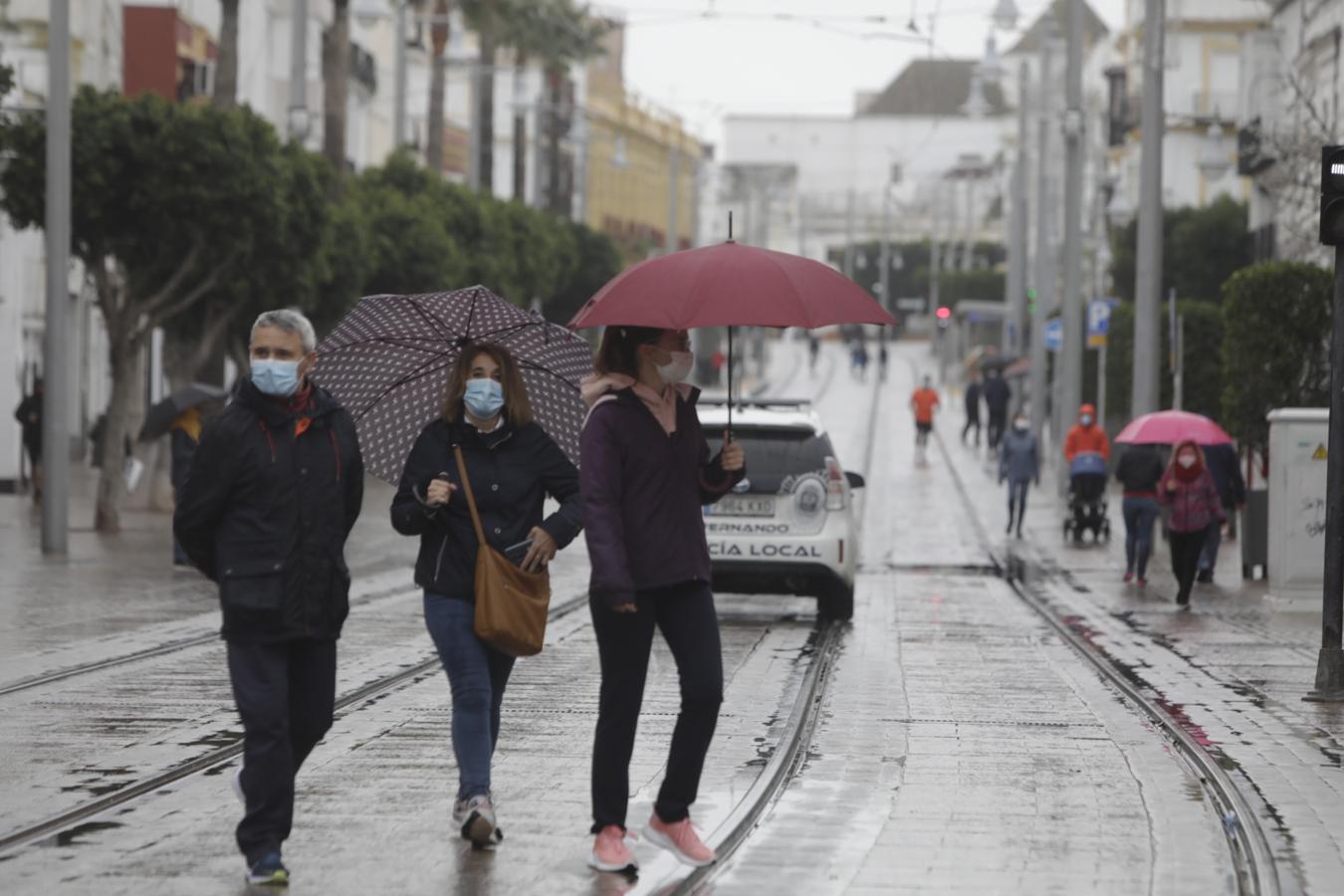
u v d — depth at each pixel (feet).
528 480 74.02
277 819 67.15
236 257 271.69
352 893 65.67
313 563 67.62
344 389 79.25
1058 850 74.59
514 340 79.36
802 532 165.58
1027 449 289.53
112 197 256.52
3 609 163.22
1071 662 139.13
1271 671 135.74
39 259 395.75
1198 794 86.84
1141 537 214.69
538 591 73.46
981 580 218.79
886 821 80.18
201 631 147.33
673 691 119.34
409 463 74.33
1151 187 267.80
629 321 67.00
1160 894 67.46
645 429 68.64
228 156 260.01
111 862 69.97
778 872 70.28
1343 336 123.03
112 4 417.28
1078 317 361.30
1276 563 183.93
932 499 368.07
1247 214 565.53
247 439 67.10
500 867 69.82
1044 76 502.38
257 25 533.96
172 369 307.17
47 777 86.74
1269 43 446.19
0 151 262.06
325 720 69.97
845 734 104.06
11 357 359.66
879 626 165.37
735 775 90.27
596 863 69.26
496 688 76.54
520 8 577.84
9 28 377.91
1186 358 365.40
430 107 500.33
